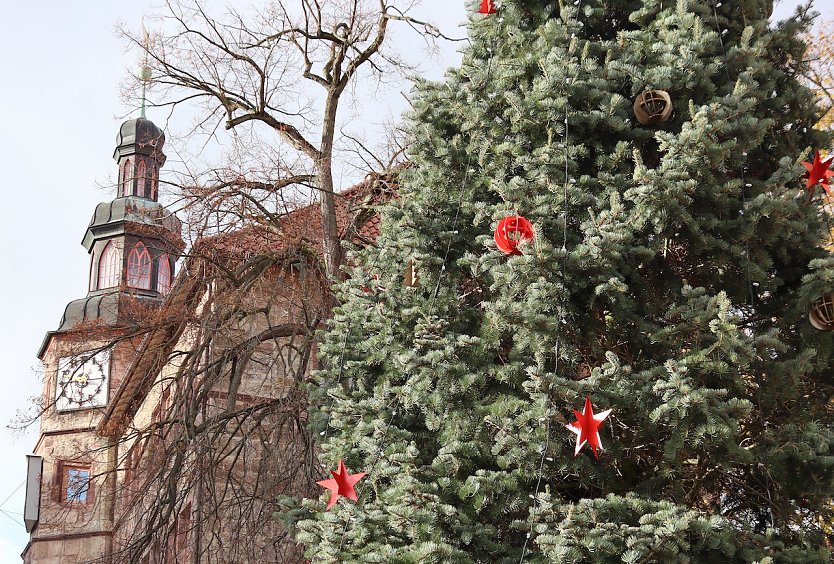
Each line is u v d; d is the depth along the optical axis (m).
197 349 12.57
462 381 7.31
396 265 8.89
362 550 7.18
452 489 7.30
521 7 8.67
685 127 7.02
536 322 6.97
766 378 7.12
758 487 7.73
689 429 6.69
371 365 8.70
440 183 8.59
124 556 11.55
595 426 5.77
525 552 6.77
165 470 11.90
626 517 6.68
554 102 7.52
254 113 15.35
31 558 26.97
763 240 7.53
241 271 13.33
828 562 6.88
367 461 7.59
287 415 12.14
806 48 8.45
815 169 6.55
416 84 8.65
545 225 7.42
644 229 7.40
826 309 7.13
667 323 7.48
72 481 14.30
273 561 11.50
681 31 7.69
